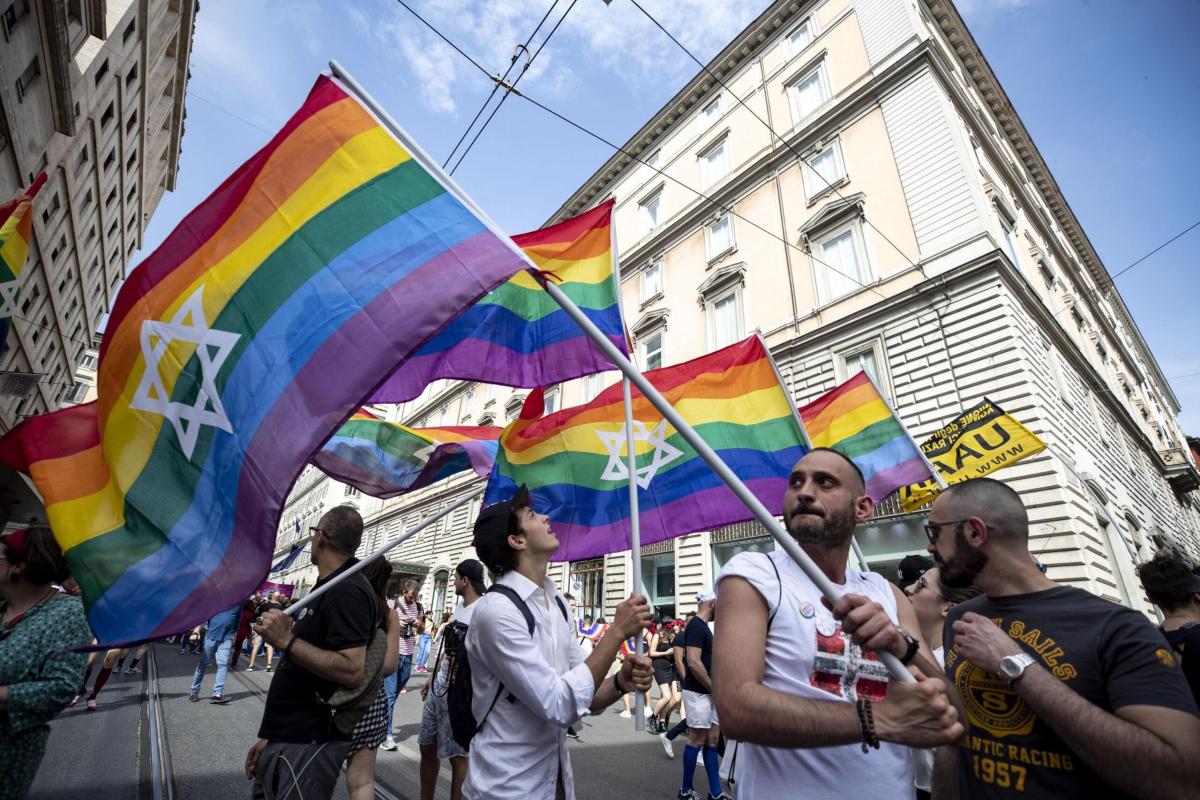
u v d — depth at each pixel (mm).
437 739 4215
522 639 2246
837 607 1414
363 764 3342
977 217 12102
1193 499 26938
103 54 15000
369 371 2023
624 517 4684
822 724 1311
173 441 2258
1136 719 1510
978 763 1832
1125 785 1438
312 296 2260
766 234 16672
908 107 14289
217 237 2570
